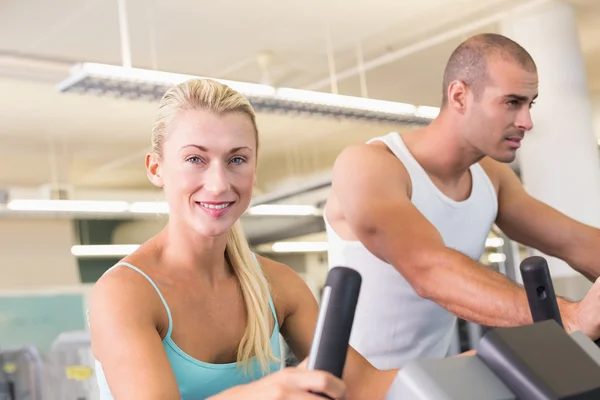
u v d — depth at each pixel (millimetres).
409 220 1592
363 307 1825
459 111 1736
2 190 9008
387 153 1767
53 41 5711
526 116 1708
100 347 1189
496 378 671
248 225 11859
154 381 1119
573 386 646
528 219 1983
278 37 6086
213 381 1302
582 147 5461
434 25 6070
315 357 720
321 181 8672
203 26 5691
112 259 12383
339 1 5465
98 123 8164
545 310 815
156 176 1325
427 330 1852
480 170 1927
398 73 7312
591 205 5363
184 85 1250
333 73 7066
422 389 648
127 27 5551
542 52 5594
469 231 1879
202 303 1326
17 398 5871
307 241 12773
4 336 11086
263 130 9172
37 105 7355
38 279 11523
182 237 1303
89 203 9438
